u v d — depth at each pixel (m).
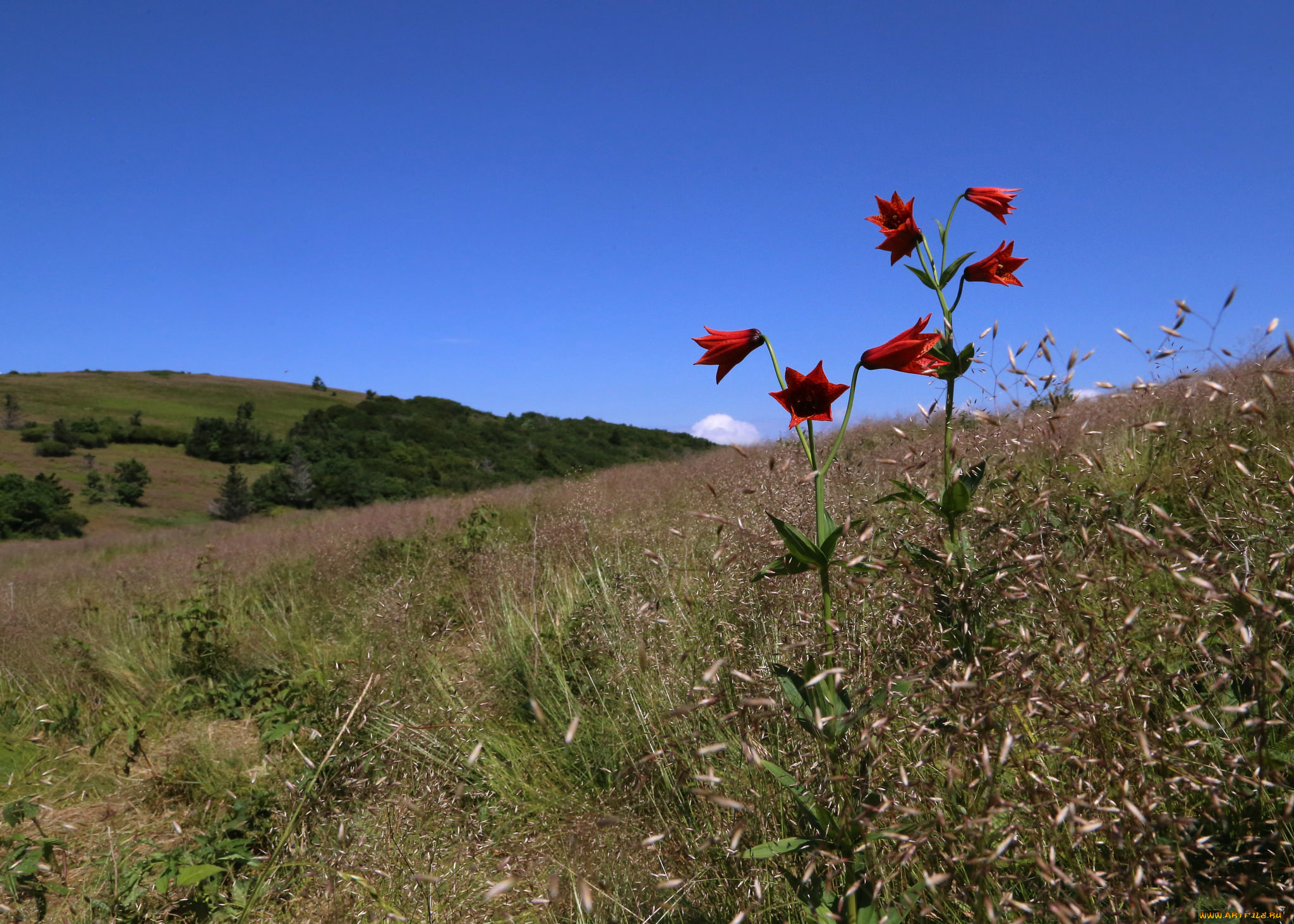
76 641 4.90
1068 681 1.41
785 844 1.47
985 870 1.23
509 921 1.83
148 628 5.50
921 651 1.57
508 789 2.61
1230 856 1.33
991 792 1.28
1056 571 1.60
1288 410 2.11
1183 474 2.21
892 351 1.56
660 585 3.54
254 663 4.64
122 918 2.25
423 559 6.75
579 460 57.62
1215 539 1.55
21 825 2.94
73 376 87.69
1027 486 1.98
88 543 22.59
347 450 54.91
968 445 2.48
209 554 8.18
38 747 3.72
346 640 4.98
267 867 2.31
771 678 1.70
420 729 2.84
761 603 2.49
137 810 3.04
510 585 4.74
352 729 2.89
